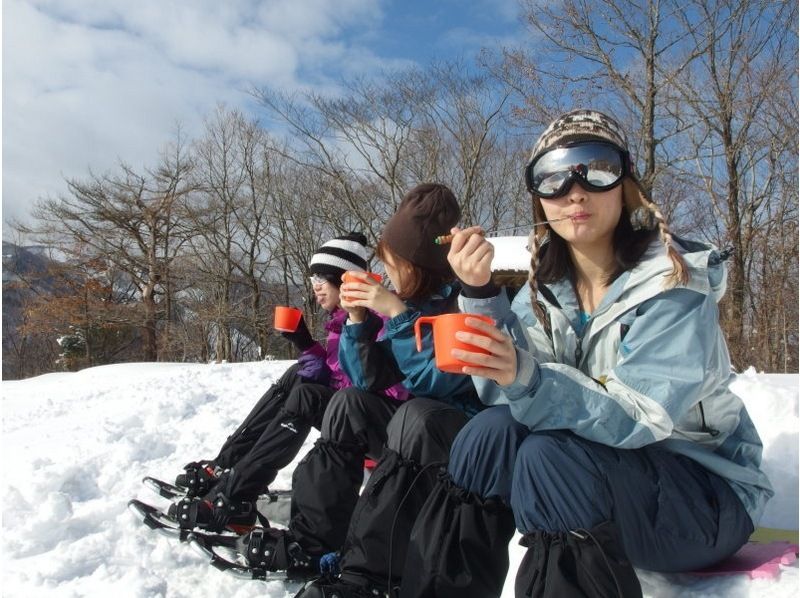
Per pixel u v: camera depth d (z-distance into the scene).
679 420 1.63
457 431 1.75
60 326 27.58
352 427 2.04
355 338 2.06
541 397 1.43
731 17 15.43
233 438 2.78
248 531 2.42
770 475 2.52
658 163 17.20
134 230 27.58
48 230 27.50
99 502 2.81
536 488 1.41
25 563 2.27
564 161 1.67
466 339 1.37
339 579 1.70
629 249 1.68
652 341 1.51
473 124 20.16
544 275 1.82
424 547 1.52
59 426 4.50
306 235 24.52
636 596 1.31
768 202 16.31
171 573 2.17
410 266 2.26
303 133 20.97
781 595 1.45
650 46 16.06
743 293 15.77
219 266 26.58
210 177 26.56
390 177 20.88
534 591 1.34
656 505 1.50
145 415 4.50
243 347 28.09
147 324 27.52
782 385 3.64
